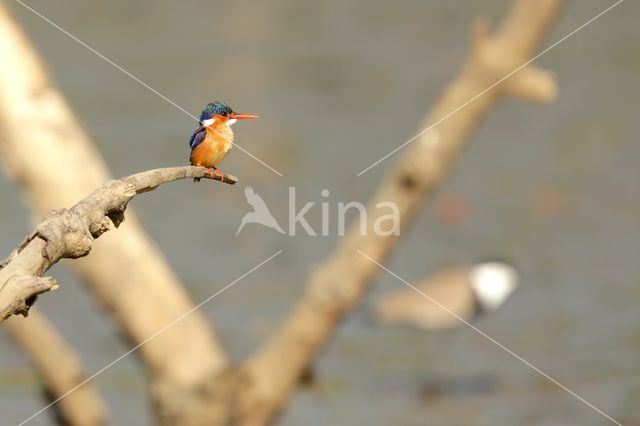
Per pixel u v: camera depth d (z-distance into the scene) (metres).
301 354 9.97
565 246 17.12
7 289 4.82
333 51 28.19
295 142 21.89
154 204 19.08
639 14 31.08
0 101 9.20
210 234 17.61
